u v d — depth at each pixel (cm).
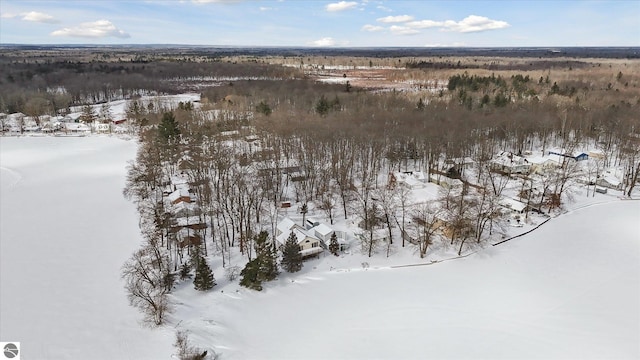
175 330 5541
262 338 5422
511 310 5947
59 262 7388
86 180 11731
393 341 5353
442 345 5281
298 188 10062
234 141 13312
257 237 7012
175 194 9469
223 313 5894
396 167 11619
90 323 5794
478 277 6756
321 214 8831
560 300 6166
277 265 7075
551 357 5081
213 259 7275
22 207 9825
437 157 11269
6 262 7394
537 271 6894
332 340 5381
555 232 8194
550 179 9712
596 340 5356
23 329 5691
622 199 9775
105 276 6956
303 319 5791
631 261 7150
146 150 12525
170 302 6075
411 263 7156
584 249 7550
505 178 10862
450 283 6594
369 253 7344
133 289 5997
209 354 5075
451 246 7631
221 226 8294
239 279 6688
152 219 8656
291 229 7544
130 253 7681
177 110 17100
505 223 8494
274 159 11206
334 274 6856
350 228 8206
